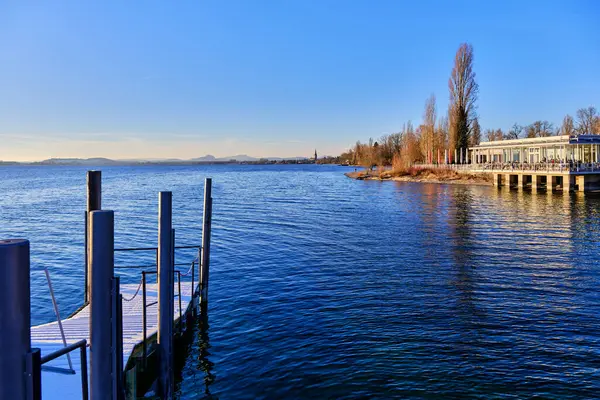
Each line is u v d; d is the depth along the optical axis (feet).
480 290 44.06
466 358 29.55
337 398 25.17
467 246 65.26
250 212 110.11
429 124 261.44
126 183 265.54
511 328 34.47
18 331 10.21
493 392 25.45
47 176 429.79
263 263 56.44
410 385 26.30
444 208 112.78
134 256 63.00
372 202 131.75
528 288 44.55
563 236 72.23
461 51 227.20
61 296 46.29
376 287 45.27
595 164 143.13
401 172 263.29
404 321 36.01
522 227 81.51
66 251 67.62
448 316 37.06
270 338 33.37
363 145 560.20
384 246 65.77
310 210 113.19
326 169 625.41
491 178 194.39
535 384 26.27
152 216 105.91
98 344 15.15
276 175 401.90
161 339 24.45
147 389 25.95
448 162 250.98
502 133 384.27
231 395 25.93
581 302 40.32
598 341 32.01
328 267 53.72
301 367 28.78
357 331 34.17
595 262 54.85
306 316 37.55
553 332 33.68
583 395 25.09
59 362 23.25
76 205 134.31
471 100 231.30
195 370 28.89
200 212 111.45
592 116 304.71
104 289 15.20
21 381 10.28
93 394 15.14
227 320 37.17
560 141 160.76
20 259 10.24
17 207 128.26
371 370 28.12
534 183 152.15
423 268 52.70
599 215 95.14
